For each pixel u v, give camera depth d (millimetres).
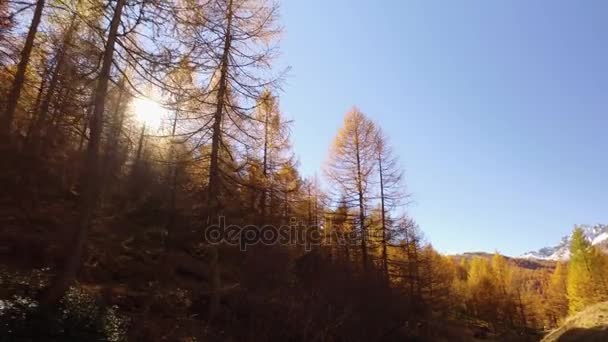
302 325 12039
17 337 5863
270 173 17984
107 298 9539
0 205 10969
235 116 12398
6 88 12867
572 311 41656
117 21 8891
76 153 13797
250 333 10789
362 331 13781
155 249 15648
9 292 7223
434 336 22859
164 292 11578
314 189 29156
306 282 15859
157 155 13594
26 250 9961
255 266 14422
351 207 22641
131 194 20016
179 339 8844
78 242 7848
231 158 12578
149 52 9250
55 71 11523
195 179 12477
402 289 21422
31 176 12039
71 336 6578
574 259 43094
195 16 10219
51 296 7164
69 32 9812
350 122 24047
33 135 12266
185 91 10648
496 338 40750
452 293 45969
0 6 10039
